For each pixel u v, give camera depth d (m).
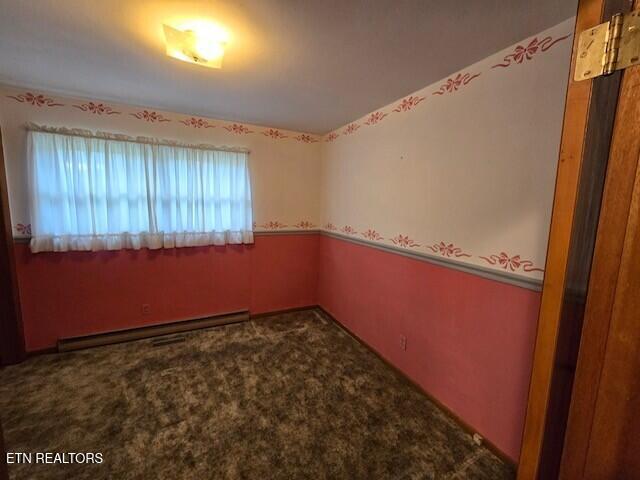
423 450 1.52
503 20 1.19
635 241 0.65
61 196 2.27
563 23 1.18
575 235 0.77
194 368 2.21
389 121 2.21
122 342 2.57
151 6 1.18
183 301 2.85
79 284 2.43
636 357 0.66
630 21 0.65
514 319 1.42
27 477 1.32
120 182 2.45
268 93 2.07
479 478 1.38
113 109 2.36
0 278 2.11
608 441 0.71
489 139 1.49
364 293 2.59
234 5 1.16
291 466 1.41
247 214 2.99
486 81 1.49
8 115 2.08
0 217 2.06
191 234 2.77
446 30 1.28
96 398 1.85
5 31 1.37
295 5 1.15
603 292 0.70
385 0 1.10
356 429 1.65
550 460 0.85
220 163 2.82
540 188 1.29
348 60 1.57
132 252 2.59
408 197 2.05
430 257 1.87
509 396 1.45
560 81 1.20
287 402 1.86
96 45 1.49
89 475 1.34
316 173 3.32
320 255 3.44
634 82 0.64
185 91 2.08
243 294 3.13
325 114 2.51
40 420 1.66
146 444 1.51
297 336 2.79
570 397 0.79
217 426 1.64
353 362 2.35
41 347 2.35
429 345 1.91
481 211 1.55
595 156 0.72
